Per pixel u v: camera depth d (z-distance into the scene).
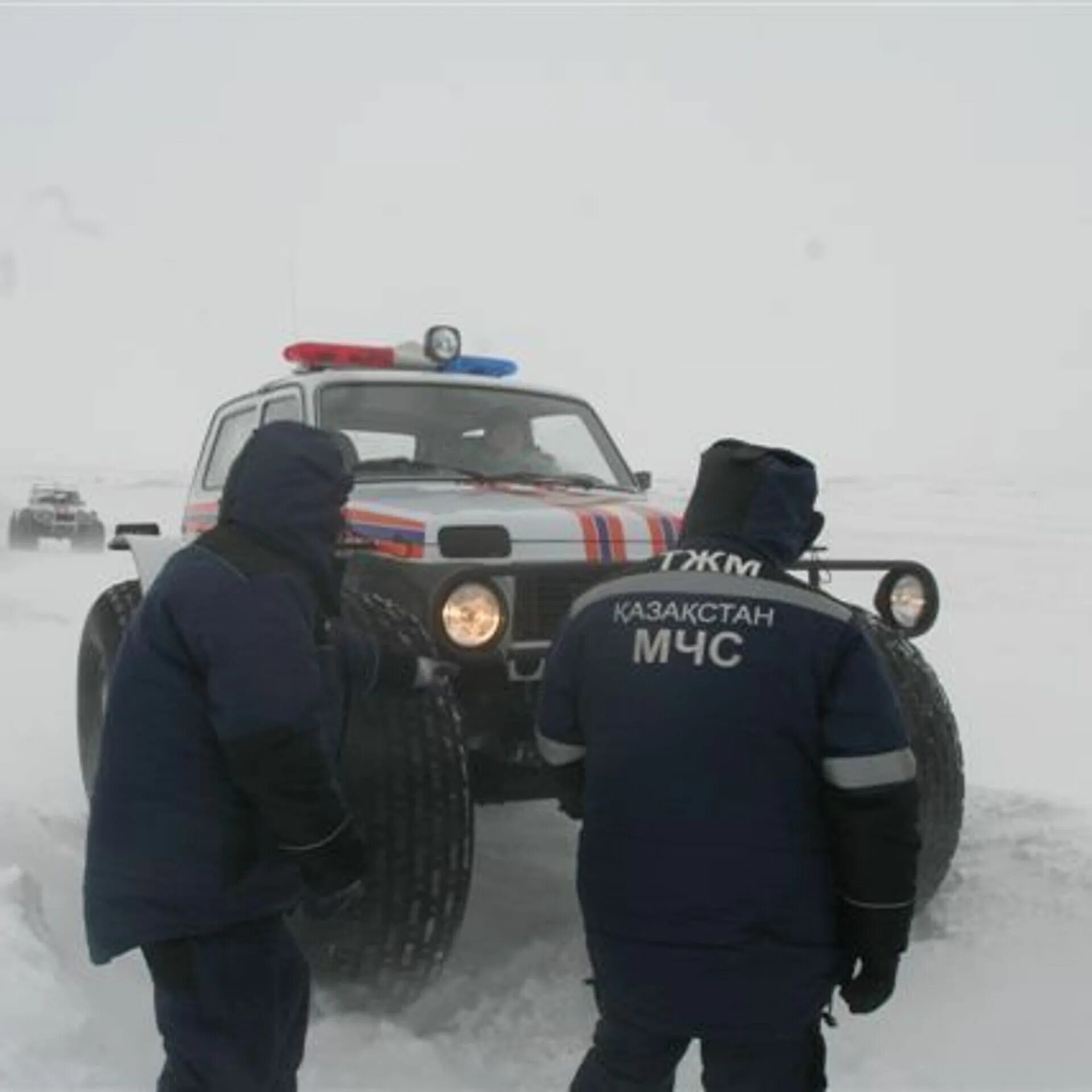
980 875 4.30
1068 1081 3.01
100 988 3.30
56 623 12.63
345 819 2.30
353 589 3.64
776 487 2.32
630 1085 2.33
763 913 2.19
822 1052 2.33
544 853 4.88
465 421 4.90
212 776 2.29
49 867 4.15
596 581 3.88
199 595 2.24
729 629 2.25
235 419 5.50
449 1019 3.47
